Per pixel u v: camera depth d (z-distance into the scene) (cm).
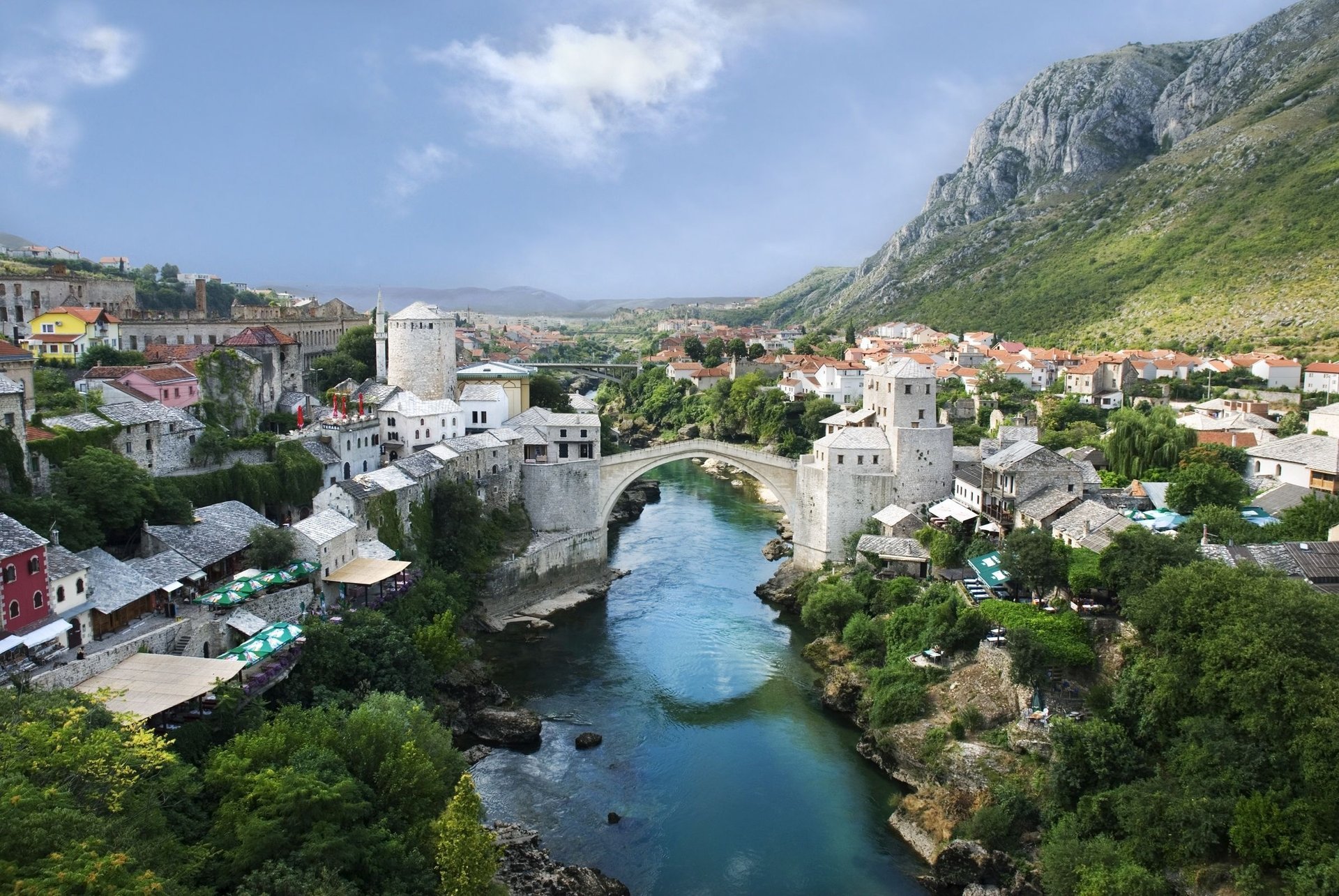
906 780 6594
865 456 10444
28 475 6806
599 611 10200
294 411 11869
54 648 5353
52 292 13400
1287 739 4988
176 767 4306
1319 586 6353
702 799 6419
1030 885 5319
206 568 6881
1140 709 5775
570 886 5241
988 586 7800
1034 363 18762
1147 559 6475
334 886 4128
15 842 3228
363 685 6444
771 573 11538
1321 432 10900
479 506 10250
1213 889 4812
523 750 7062
